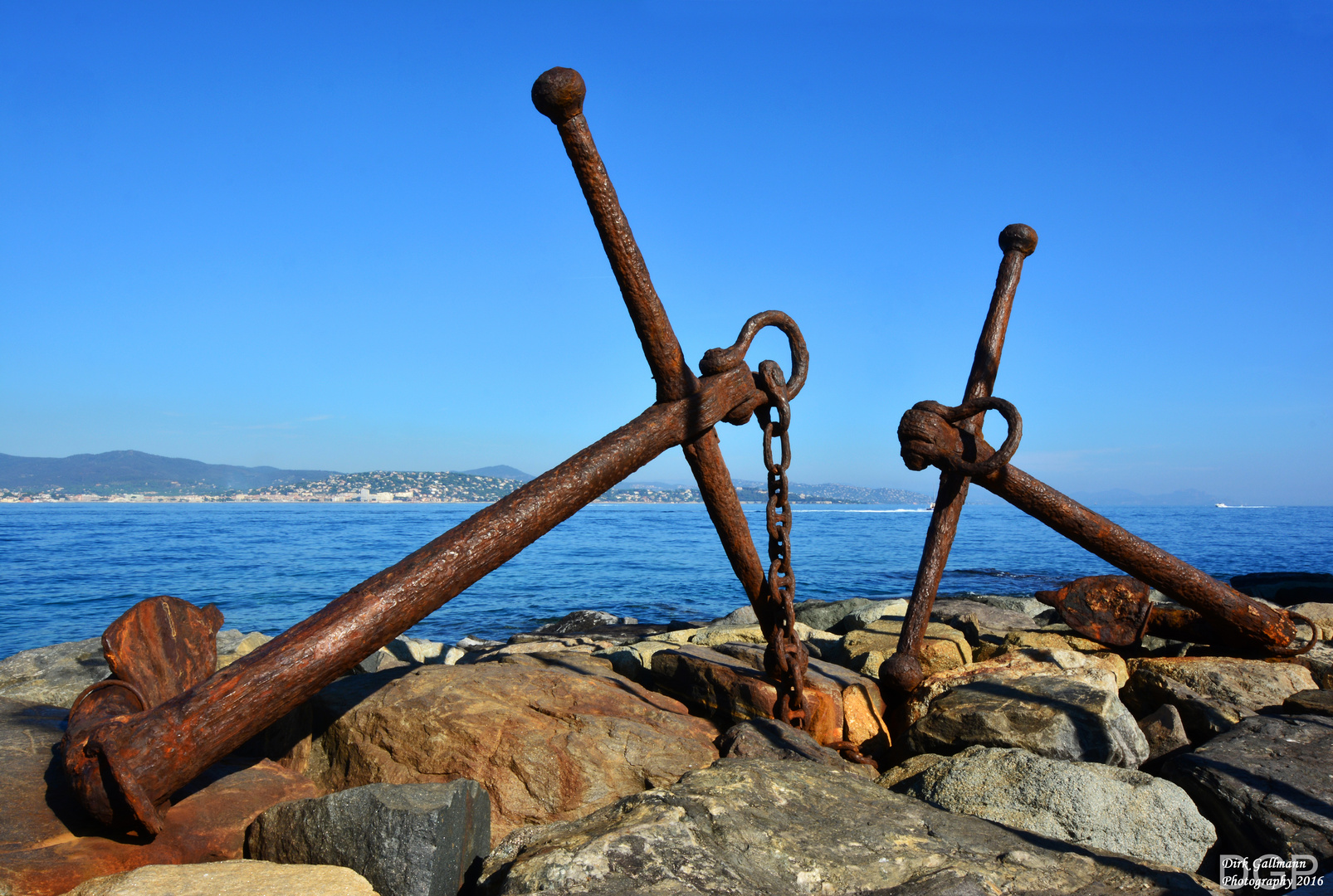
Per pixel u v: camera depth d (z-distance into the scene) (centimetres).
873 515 11619
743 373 396
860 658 582
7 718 384
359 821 269
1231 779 333
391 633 306
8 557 3250
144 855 280
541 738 366
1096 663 491
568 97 309
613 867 238
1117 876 260
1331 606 655
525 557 3422
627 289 351
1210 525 7256
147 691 329
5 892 249
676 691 488
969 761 354
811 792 303
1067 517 467
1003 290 505
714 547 4016
